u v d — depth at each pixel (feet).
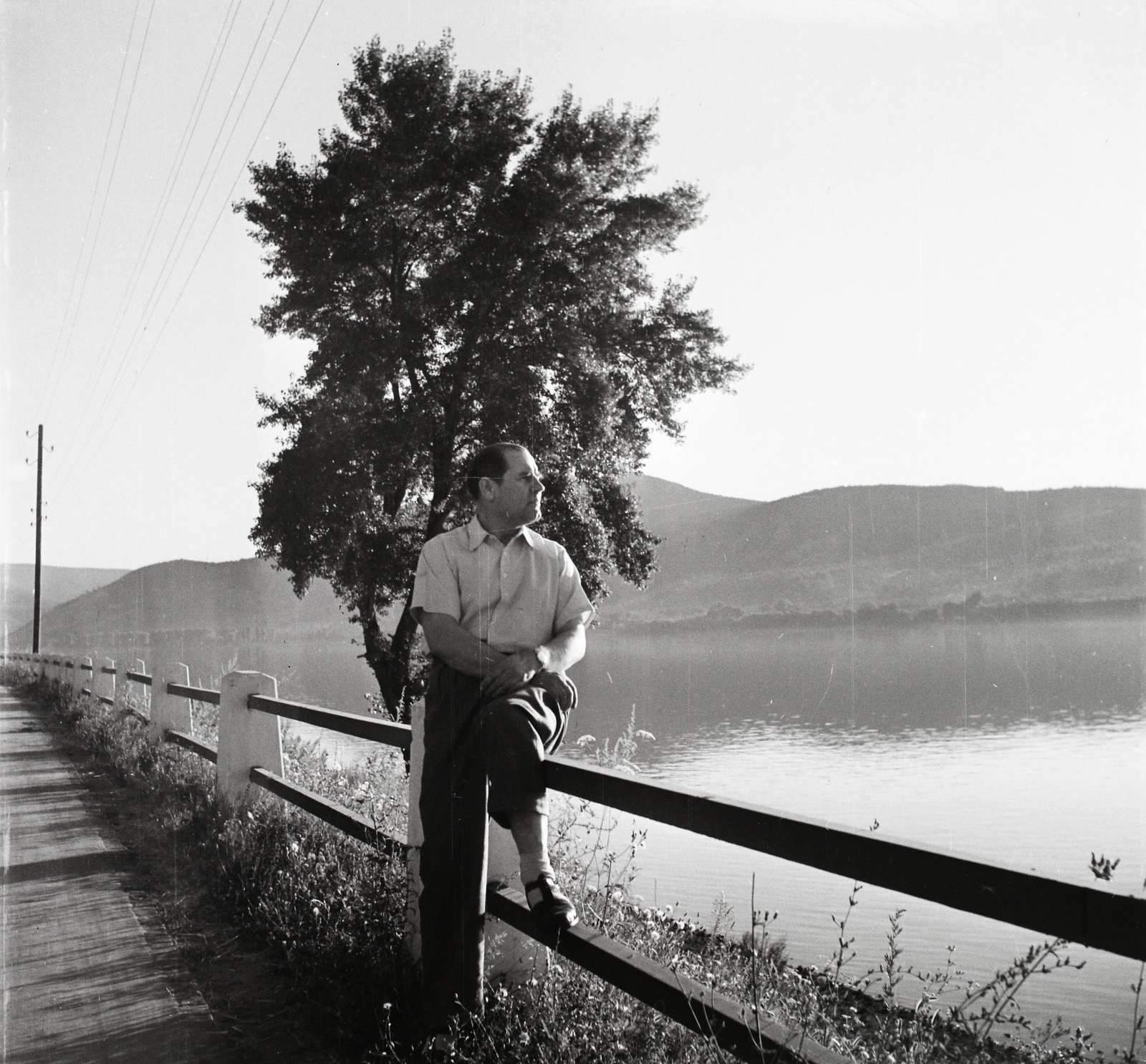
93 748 38.91
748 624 486.38
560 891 9.67
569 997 10.37
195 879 18.25
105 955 14.46
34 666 98.89
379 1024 10.85
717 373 86.48
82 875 19.17
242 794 21.62
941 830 50.90
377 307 82.28
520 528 10.84
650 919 12.57
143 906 16.92
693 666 323.98
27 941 15.19
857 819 61.77
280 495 79.61
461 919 10.35
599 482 83.66
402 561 77.51
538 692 10.21
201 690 29.45
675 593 562.25
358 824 15.34
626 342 84.94
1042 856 34.53
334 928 13.11
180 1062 10.68
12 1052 11.05
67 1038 11.44
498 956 11.09
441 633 10.32
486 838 10.50
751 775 97.40
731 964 12.21
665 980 8.41
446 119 80.84
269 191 81.51
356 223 80.43
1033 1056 8.53
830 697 201.87
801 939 17.29
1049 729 114.42
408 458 79.00
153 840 21.91
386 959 11.93
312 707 17.98
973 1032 8.56
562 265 80.33
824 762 105.60
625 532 84.23
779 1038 7.25
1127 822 42.57
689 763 111.34
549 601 10.71
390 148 78.84
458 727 10.34
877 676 238.48
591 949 9.30
